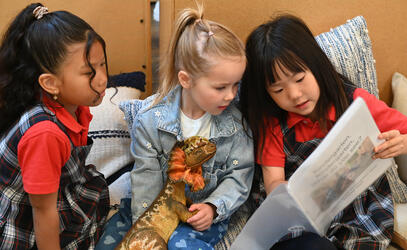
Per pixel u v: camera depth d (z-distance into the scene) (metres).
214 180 0.97
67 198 0.88
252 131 0.99
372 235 0.91
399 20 1.22
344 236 0.93
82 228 0.90
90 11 1.31
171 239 0.87
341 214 0.99
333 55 1.10
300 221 0.79
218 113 0.90
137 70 1.44
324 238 0.82
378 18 1.21
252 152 0.99
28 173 0.76
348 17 1.19
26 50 0.79
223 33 0.84
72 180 0.88
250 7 1.12
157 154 0.97
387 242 0.90
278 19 0.91
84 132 0.90
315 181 0.72
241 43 0.85
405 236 0.96
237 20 1.13
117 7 1.33
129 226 0.97
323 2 1.16
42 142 0.75
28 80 0.80
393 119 0.93
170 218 0.89
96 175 0.97
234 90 0.87
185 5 1.08
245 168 0.99
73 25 0.79
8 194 0.82
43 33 0.78
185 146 0.91
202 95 0.86
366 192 1.00
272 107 0.97
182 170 0.89
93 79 0.81
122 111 1.07
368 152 0.75
